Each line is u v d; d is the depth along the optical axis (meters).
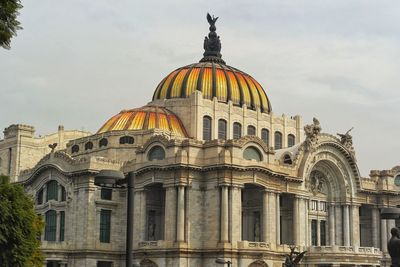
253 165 105.50
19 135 140.12
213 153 105.19
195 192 105.06
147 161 108.94
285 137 138.25
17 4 30.28
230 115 128.62
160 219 112.31
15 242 44.59
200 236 104.31
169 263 101.81
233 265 100.75
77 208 110.56
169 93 131.25
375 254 114.31
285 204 116.94
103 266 109.88
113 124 124.00
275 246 107.44
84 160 110.50
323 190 123.00
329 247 111.19
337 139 122.12
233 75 135.75
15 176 136.88
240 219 103.81
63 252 108.69
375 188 130.25
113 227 111.19
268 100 139.50
